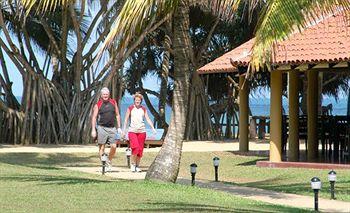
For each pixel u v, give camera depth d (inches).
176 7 663.1
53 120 1403.8
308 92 1078.4
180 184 690.8
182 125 671.1
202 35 1768.0
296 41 943.0
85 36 1422.2
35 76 1407.5
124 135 1103.6
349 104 1304.1
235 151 1188.5
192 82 1625.2
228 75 1347.2
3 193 565.6
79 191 588.1
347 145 1029.2
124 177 776.3
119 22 535.5
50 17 1497.3
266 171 906.1
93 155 1093.8
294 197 671.1
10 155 1062.4
